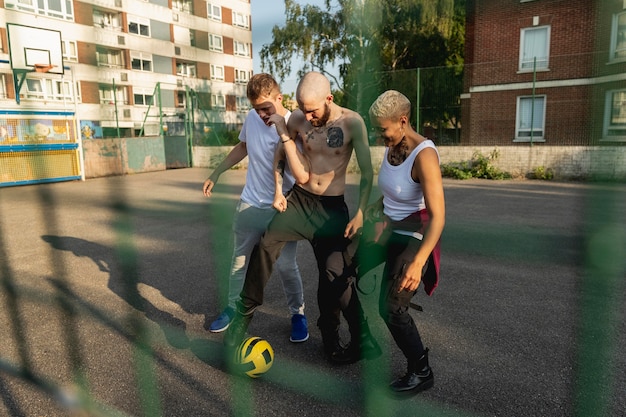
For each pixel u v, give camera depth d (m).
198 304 3.28
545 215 6.11
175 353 2.54
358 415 1.96
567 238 4.75
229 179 11.76
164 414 1.96
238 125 8.09
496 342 2.60
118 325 2.89
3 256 4.65
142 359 2.42
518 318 2.91
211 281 3.78
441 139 10.88
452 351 2.51
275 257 2.31
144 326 2.88
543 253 4.25
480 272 3.82
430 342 2.62
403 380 2.09
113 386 2.18
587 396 1.23
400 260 2.01
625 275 3.22
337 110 2.19
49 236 5.58
